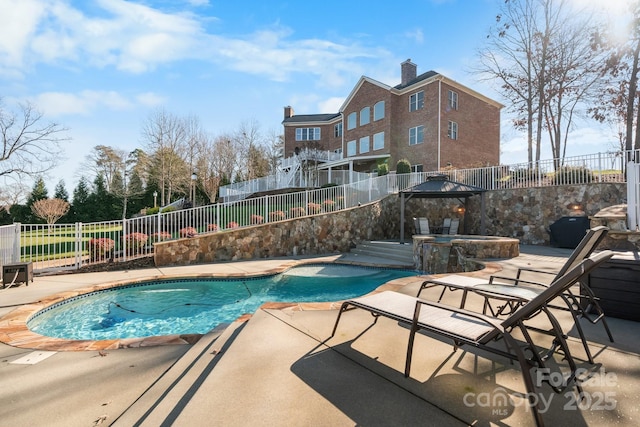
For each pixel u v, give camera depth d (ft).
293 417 6.20
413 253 34.24
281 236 39.99
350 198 47.52
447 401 6.70
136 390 8.21
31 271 24.30
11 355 10.68
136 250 32.48
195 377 7.93
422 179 56.24
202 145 121.90
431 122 75.77
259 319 12.40
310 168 83.76
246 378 7.77
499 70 69.62
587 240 9.18
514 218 45.78
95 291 23.03
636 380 7.43
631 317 11.61
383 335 10.59
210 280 27.68
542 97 63.41
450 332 7.16
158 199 125.59
